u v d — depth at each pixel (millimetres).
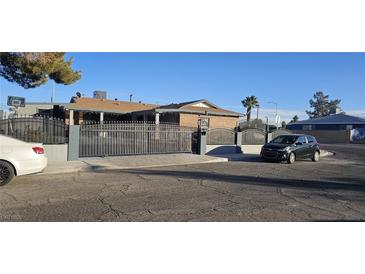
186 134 19625
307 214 6824
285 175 12453
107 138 16578
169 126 18859
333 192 9219
